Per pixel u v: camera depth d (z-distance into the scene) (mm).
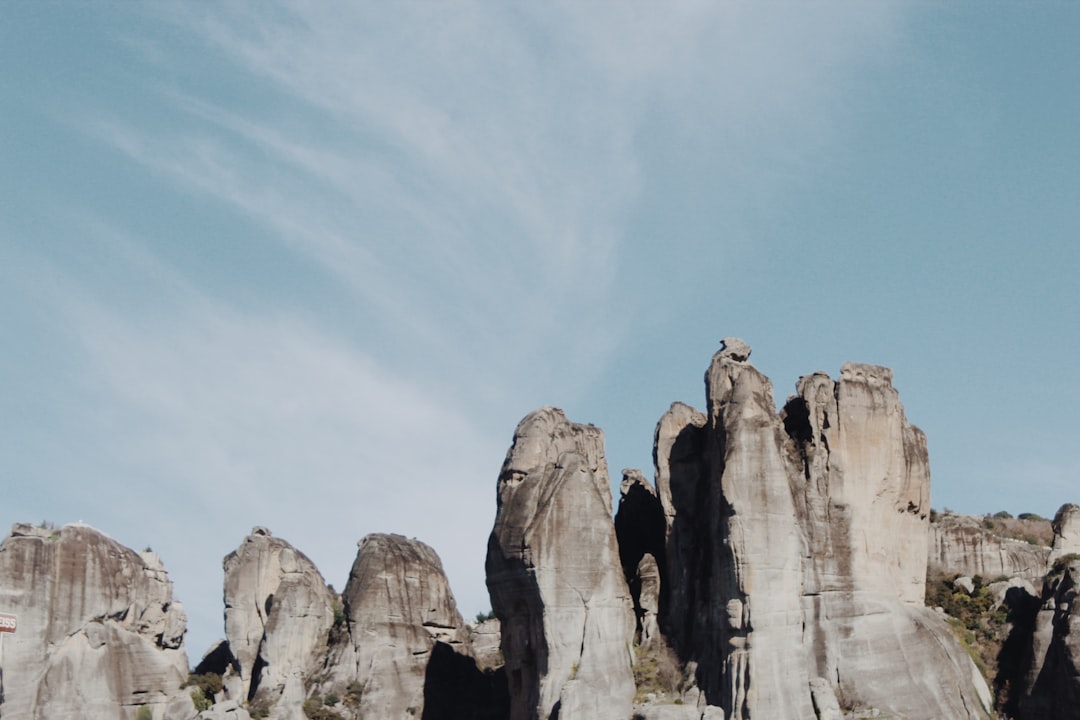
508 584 140250
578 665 136750
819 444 140875
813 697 132375
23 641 152500
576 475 141250
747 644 132250
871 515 140500
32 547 155125
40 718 151500
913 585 142875
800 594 134375
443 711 155750
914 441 145500
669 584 143500
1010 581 150250
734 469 135125
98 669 155375
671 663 138500
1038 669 138875
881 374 144250
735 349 142125
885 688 134750
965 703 137500
